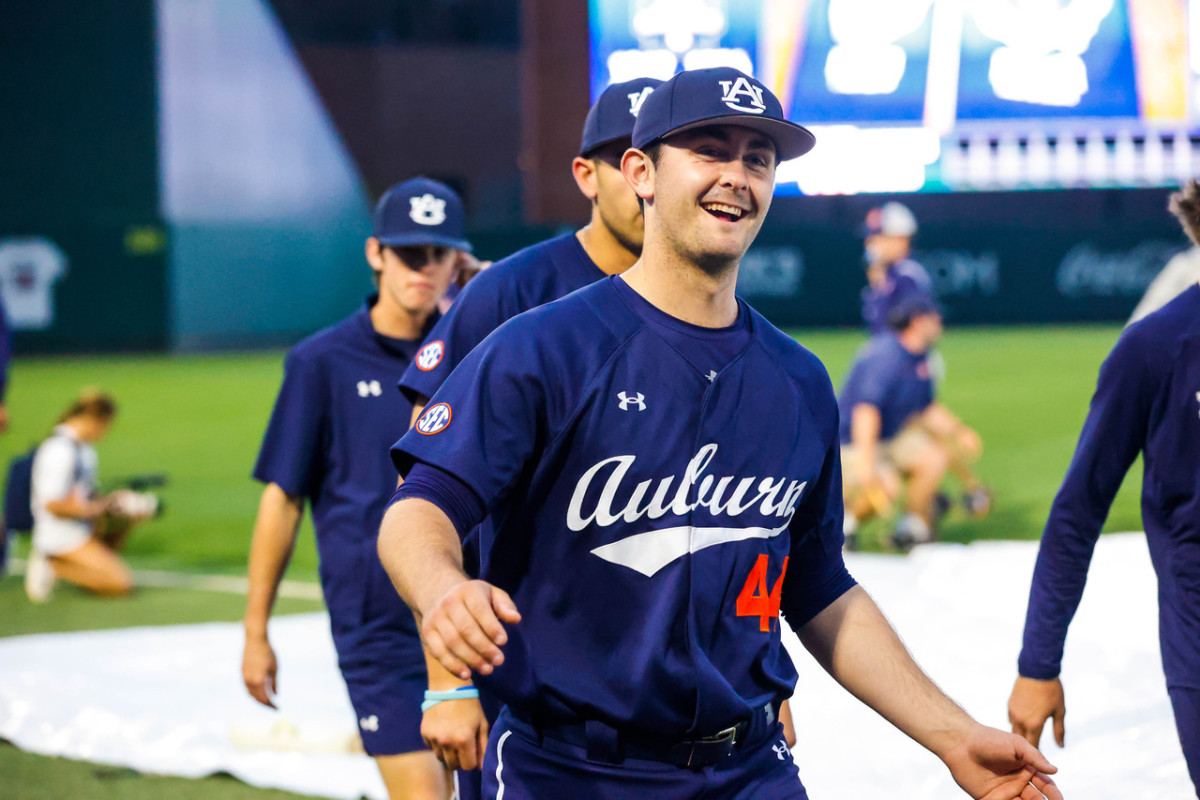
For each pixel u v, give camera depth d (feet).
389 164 125.39
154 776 24.20
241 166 121.29
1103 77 99.25
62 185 118.93
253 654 20.63
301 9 122.52
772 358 11.95
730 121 10.96
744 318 12.05
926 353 45.37
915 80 99.50
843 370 84.58
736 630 11.68
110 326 111.96
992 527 49.73
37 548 42.55
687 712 11.36
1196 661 14.33
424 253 20.20
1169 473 14.26
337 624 20.26
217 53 120.57
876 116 99.86
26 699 28.78
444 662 9.44
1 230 110.63
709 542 11.43
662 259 11.48
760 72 98.48
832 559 12.83
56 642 34.96
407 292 20.24
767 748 12.18
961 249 107.86
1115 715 23.81
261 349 115.96
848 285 107.45
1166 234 107.45
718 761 11.67
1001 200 111.65
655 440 11.28
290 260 118.52
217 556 50.14
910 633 31.42
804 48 98.84
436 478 10.86
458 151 126.11
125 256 111.86
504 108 126.31
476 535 12.75
